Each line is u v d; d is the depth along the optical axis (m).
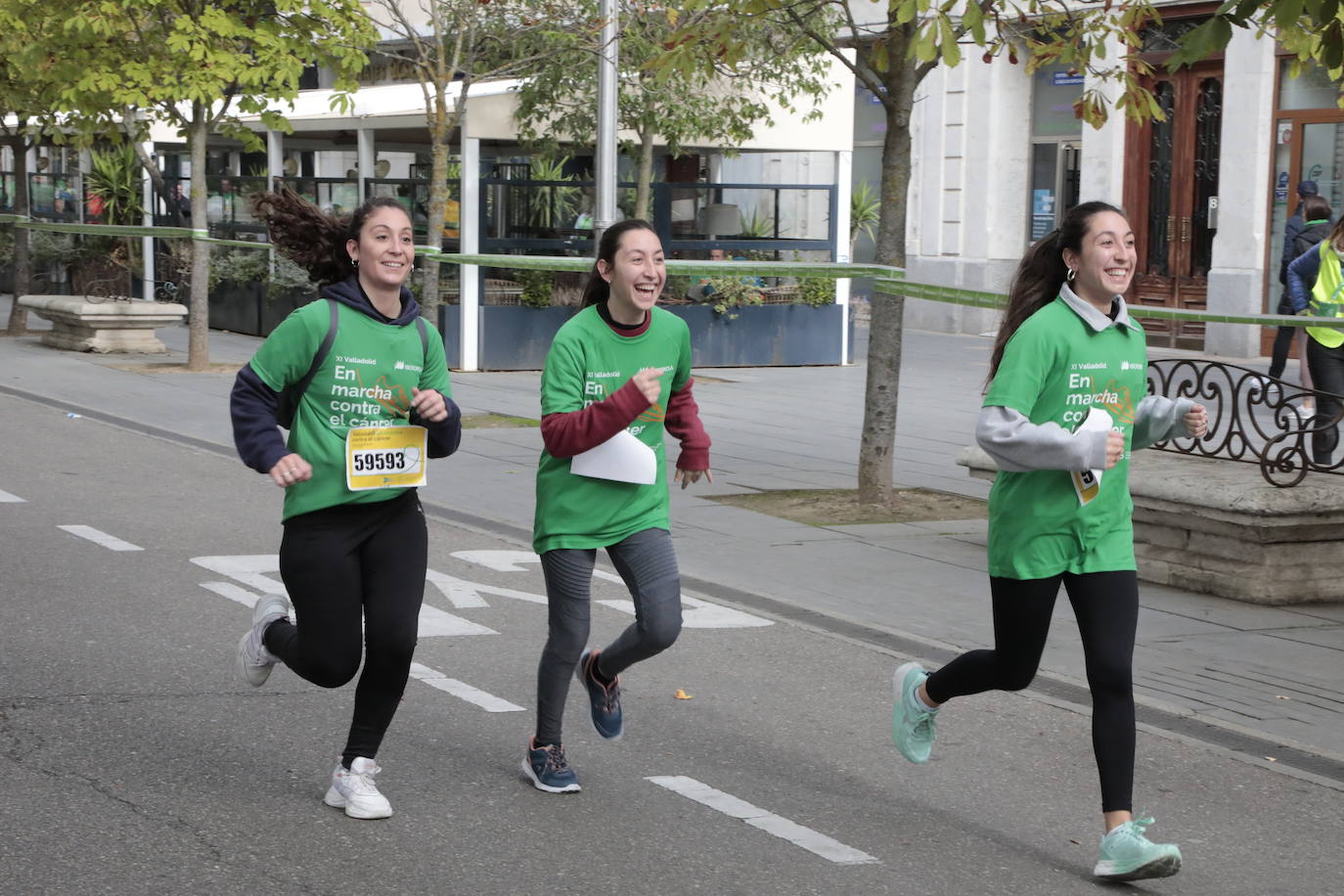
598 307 5.04
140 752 5.39
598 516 4.98
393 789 5.11
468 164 18.78
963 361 21.41
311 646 4.76
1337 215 20.31
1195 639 7.30
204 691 6.16
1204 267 22.36
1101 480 4.57
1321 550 8.07
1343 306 11.62
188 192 25.72
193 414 14.55
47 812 4.79
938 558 9.01
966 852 4.73
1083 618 4.61
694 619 7.61
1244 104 21.06
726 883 4.41
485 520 10.02
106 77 16.56
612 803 5.05
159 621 7.24
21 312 22.25
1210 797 5.29
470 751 5.54
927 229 26.34
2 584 7.89
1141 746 5.80
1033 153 25.22
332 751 5.46
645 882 4.40
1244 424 14.28
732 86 18.69
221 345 21.69
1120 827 4.45
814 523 9.98
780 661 6.90
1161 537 8.43
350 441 4.68
